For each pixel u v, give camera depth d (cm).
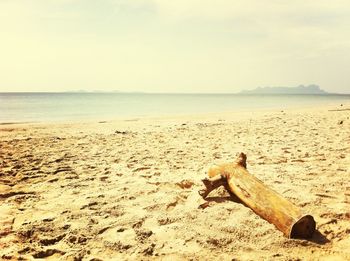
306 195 406
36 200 414
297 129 1184
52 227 330
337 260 256
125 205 386
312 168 549
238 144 854
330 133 1041
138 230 313
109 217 352
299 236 296
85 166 613
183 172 550
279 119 1736
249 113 2472
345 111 2416
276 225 310
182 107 3934
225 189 431
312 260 257
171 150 781
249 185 360
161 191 444
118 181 498
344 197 404
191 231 308
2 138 1080
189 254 268
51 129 1379
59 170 578
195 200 396
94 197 419
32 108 3616
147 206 379
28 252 279
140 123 1664
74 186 474
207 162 629
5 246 288
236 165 405
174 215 349
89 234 312
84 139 1034
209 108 3653
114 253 275
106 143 934
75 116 2358
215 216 342
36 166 620
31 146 888
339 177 490
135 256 267
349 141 855
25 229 322
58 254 278
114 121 1819
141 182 488
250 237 296
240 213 346
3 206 392
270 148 771
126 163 639
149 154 733
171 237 299
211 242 287
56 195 434
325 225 323
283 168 555
